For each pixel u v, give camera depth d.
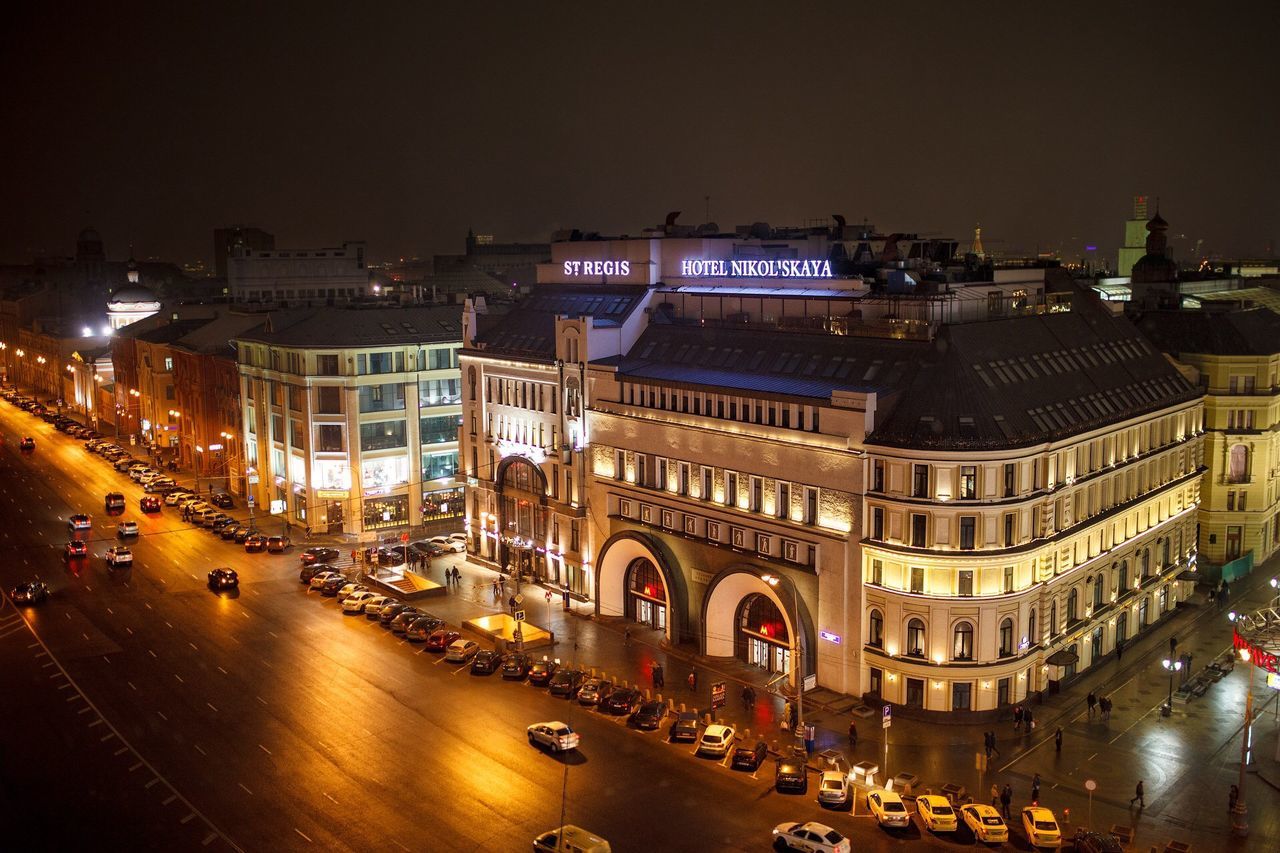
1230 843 58.56
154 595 105.31
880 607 76.00
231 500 145.62
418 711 77.19
